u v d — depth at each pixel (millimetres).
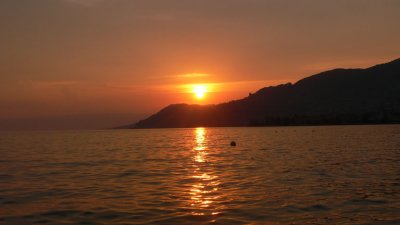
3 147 86250
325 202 24094
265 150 66000
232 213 21750
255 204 23766
